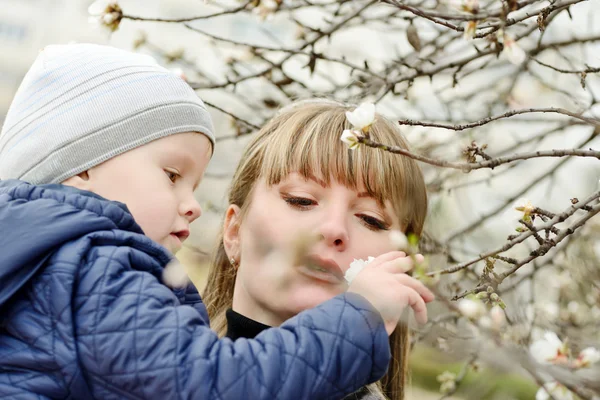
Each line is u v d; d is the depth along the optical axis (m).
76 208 1.63
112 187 1.83
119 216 1.68
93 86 1.90
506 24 1.56
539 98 2.84
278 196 1.88
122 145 1.85
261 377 1.44
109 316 1.49
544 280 2.95
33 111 1.90
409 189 1.95
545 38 2.58
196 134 1.98
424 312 1.57
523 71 2.70
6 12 11.27
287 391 1.44
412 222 2.01
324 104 2.13
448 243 2.55
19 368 1.50
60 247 1.57
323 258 1.78
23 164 1.87
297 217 1.84
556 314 2.53
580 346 2.05
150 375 1.44
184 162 1.95
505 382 1.64
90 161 1.83
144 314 1.49
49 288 1.52
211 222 2.55
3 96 11.20
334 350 1.48
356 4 2.76
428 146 2.94
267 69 2.71
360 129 1.52
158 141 1.90
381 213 1.87
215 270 2.30
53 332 1.49
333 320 1.52
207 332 1.51
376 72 2.82
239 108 2.88
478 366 2.52
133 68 1.96
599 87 2.56
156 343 1.46
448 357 1.47
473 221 2.73
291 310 1.79
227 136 2.82
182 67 2.86
